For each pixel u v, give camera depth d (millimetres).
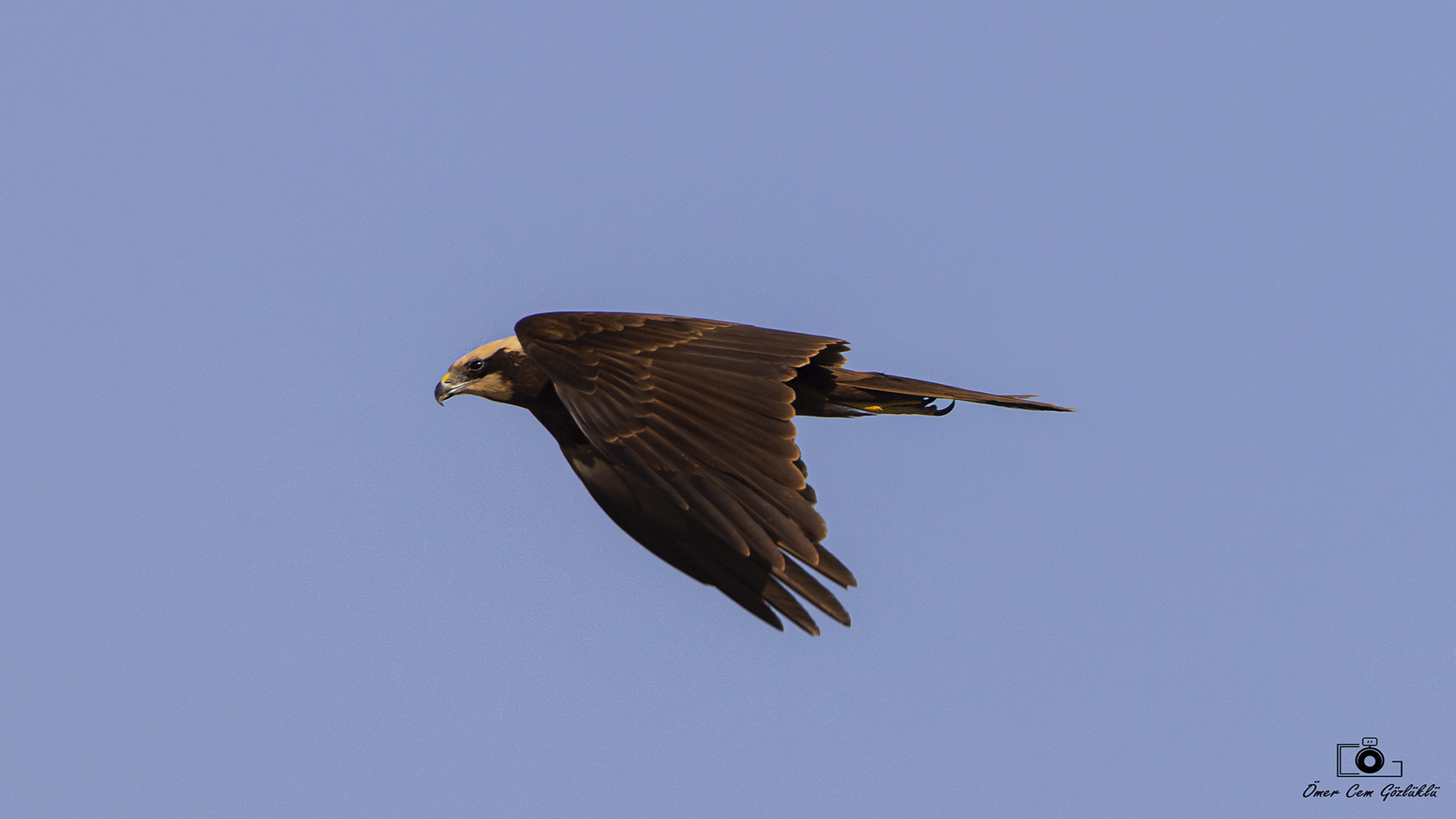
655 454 10367
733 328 11117
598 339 10961
